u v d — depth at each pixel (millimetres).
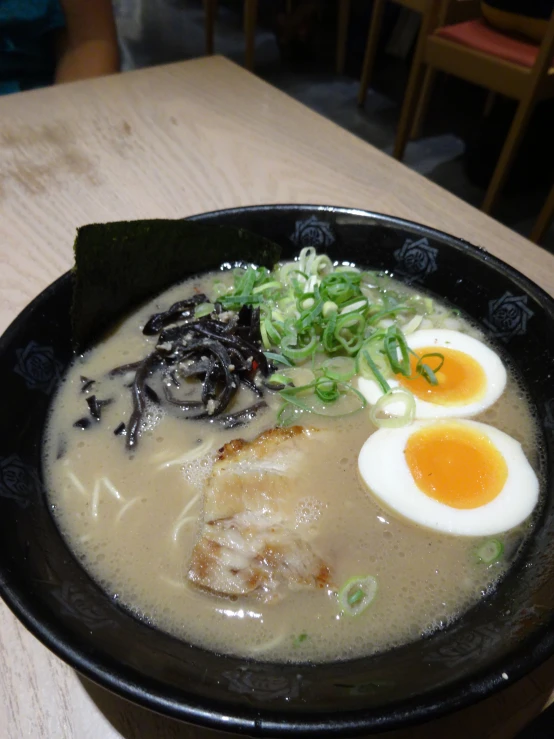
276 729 109
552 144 556
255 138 350
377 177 320
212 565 159
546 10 477
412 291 245
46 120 360
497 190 505
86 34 481
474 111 734
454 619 153
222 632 150
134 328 233
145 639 139
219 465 183
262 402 209
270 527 172
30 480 171
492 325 221
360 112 729
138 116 366
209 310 232
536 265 260
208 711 111
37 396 189
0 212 288
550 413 192
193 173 320
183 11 1002
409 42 814
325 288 229
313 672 139
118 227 211
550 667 147
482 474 183
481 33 519
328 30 919
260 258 256
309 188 310
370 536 173
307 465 190
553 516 164
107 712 139
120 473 187
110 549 167
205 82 409
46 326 195
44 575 140
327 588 159
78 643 120
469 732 137
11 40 444
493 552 167
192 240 238
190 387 212
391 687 122
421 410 204
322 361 223
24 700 141
